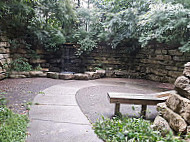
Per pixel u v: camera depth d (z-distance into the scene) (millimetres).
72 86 5016
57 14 7684
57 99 3553
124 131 1947
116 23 6883
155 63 6578
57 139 1891
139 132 1933
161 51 6250
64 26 8664
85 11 8297
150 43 6773
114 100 2703
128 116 2799
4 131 1856
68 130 2135
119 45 7852
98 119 2588
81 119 2520
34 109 2871
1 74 5434
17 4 5957
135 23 6383
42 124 2277
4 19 5914
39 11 7020
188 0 4562
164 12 4820
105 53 8148
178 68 5590
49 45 7539
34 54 7121
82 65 8469
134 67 7652
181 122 1834
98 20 8430
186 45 4660
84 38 8227
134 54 7680
